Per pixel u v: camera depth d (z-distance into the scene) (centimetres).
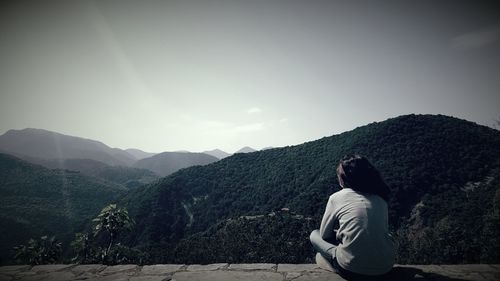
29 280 312
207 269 324
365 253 222
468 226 2738
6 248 6875
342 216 240
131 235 6131
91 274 326
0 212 8644
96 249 3073
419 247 1364
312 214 4181
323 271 294
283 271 304
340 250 238
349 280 249
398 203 4178
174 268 335
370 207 233
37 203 10031
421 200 4178
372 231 224
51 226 8600
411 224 3828
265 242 771
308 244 871
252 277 291
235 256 617
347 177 253
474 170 4559
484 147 4950
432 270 279
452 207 3725
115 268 343
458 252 639
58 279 313
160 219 6406
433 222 3581
